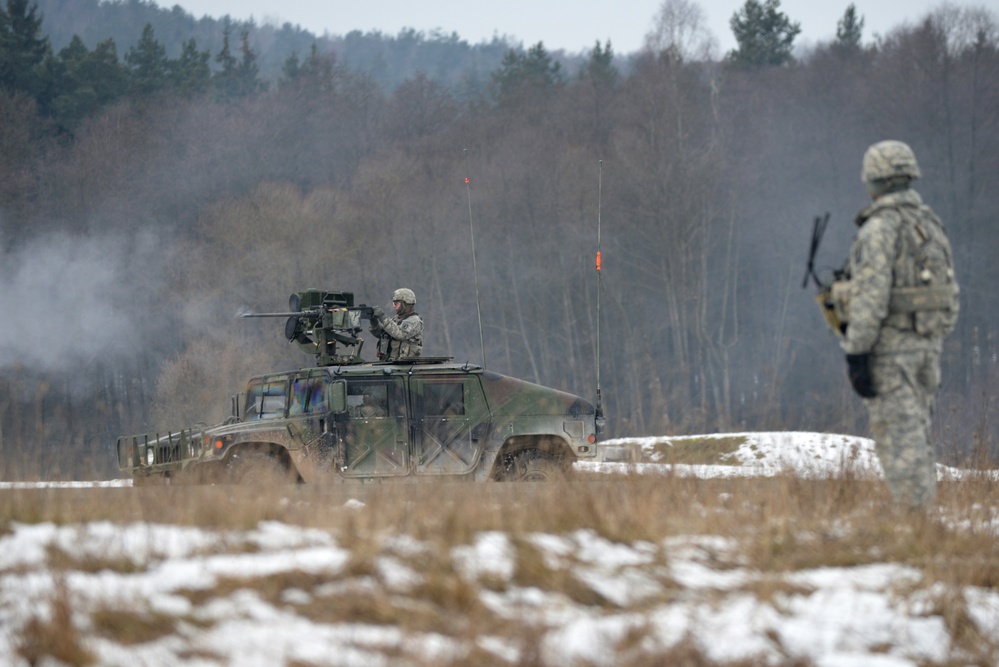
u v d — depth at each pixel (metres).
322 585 16.58
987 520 23.75
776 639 16.47
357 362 43.53
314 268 171.62
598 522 20.69
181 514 20.78
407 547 18.23
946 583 18.59
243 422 41.41
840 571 19.70
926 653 16.69
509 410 40.66
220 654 14.16
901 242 22.55
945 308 22.69
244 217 175.00
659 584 17.88
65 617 14.29
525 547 18.27
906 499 22.70
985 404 40.41
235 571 16.91
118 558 17.17
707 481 28.06
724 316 197.50
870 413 23.23
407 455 39.84
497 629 15.54
